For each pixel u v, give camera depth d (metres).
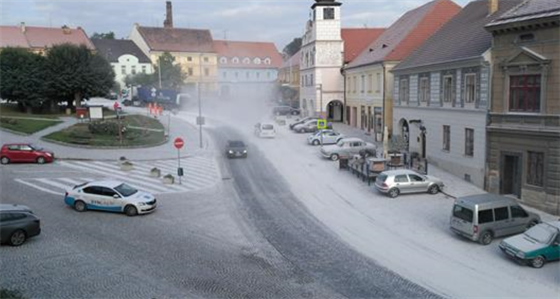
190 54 98.69
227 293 14.41
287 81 86.56
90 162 34.50
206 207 24.25
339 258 17.39
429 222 21.50
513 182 24.89
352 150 37.00
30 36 84.25
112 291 14.43
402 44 44.59
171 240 19.17
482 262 16.88
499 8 30.16
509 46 24.17
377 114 47.50
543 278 15.50
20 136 41.66
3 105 59.88
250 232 20.36
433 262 16.94
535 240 16.66
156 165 34.56
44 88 53.66
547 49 22.22
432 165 33.28
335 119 63.59
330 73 60.72
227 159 37.38
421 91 34.84
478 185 27.12
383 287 14.94
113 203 22.50
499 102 25.11
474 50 27.58
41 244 18.31
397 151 34.06
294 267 16.55
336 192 27.22
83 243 18.53
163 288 14.69
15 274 15.50
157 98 73.50
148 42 96.25
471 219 18.44
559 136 21.81
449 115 30.56
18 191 25.91
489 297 14.20
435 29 45.22
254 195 26.75
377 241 19.17
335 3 59.75
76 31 89.19
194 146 42.38
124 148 39.56
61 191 26.28
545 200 22.73
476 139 27.22
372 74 48.62
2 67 53.25
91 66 55.47
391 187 25.62
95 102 79.06
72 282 15.00
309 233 20.23
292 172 32.72
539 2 22.95
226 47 107.69
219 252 17.92
